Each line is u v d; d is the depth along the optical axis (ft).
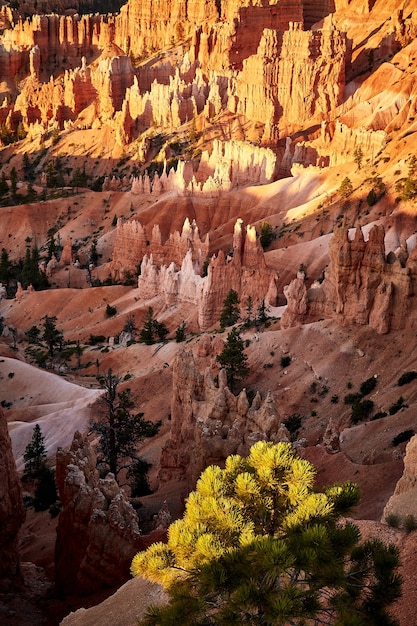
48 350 423.23
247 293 390.21
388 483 136.67
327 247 414.00
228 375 260.62
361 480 141.59
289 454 62.28
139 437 226.58
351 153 553.23
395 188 442.09
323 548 54.75
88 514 131.23
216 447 155.02
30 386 346.13
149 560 59.93
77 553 131.64
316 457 159.53
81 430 279.90
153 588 93.20
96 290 489.26
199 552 57.00
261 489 60.80
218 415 176.24
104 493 136.05
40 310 490.90
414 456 99.14
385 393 223.92
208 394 198.18
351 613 55.47
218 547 56.65
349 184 480.23
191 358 208.03
